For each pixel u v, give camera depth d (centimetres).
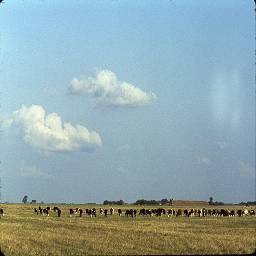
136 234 5759
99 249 4338
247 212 13700
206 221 9425
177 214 12825
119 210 12775
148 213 12700
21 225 7262
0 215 10956
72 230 6353
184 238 5275
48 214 12444
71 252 4138
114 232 6053
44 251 4169
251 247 4494
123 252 4162
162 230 6462
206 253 4112
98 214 13412
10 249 4216
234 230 6675
